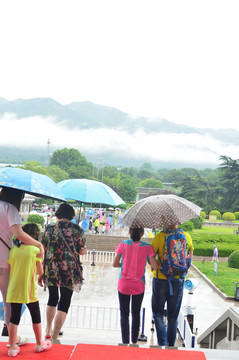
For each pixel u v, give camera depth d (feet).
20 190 16.03
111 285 70.95
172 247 20.20
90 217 146.10
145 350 15.44
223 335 34.09
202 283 78.48
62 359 14.33
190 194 409.08
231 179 414.41
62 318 19.07
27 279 15.10
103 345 15.76
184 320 38.47
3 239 15.76
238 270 91.20
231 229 245.65
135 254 21.09
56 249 18.95
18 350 14.74
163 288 20.72
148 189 589.73
